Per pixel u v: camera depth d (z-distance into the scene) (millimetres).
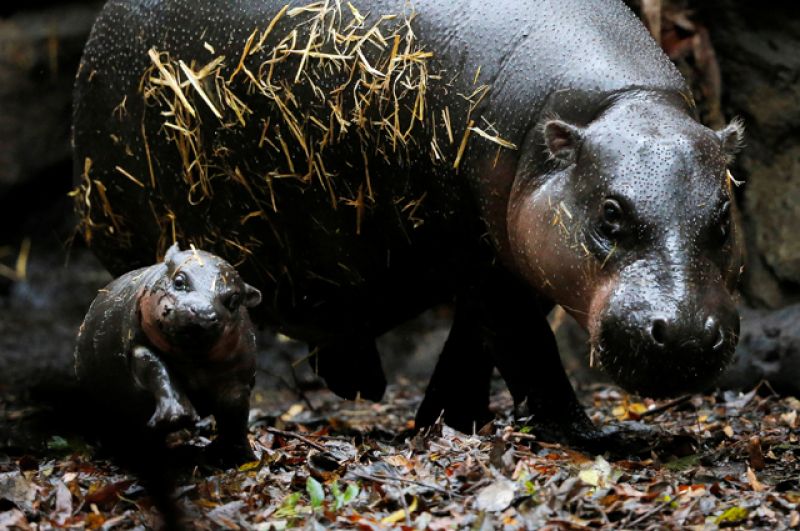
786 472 7953
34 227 18625
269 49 9164
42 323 17094
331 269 9695
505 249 8484
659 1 12680
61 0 18781
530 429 8461
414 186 8805
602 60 8211
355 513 6703
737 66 13625
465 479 7172
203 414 7648
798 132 13422
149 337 7195
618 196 7480
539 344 8945
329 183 9125
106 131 10367
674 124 7758
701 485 7277
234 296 7121
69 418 10812
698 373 7203
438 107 8523
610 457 8484
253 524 6652
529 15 8508
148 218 10375
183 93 9625
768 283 13391
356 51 8766
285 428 10453
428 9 8680
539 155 8094
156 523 6645
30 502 7008
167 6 9805
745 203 13609
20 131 18094
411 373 15391
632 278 7336
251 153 9430
